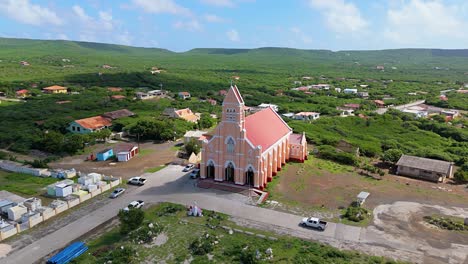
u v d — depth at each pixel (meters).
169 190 72.50
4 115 130.38
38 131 111.75
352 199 69.44
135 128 113.94
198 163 88.94
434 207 66.69
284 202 67.31
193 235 54.59
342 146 104.50
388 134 131.50
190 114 145.62
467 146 115.00
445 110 186.38
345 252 50.41
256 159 70.31
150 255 49.06
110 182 73.50
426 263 48.44
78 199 65.75
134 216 54.31
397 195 72.00
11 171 83.56
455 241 54.38
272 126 86.75
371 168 84.00
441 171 80.12
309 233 56.06
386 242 53.78
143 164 89.81
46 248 51.16
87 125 118.50
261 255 48.50
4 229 53.94
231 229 56.38
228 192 71.00
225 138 72.38
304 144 91.25
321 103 197.12
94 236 54.50
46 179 78.19
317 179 79.50
